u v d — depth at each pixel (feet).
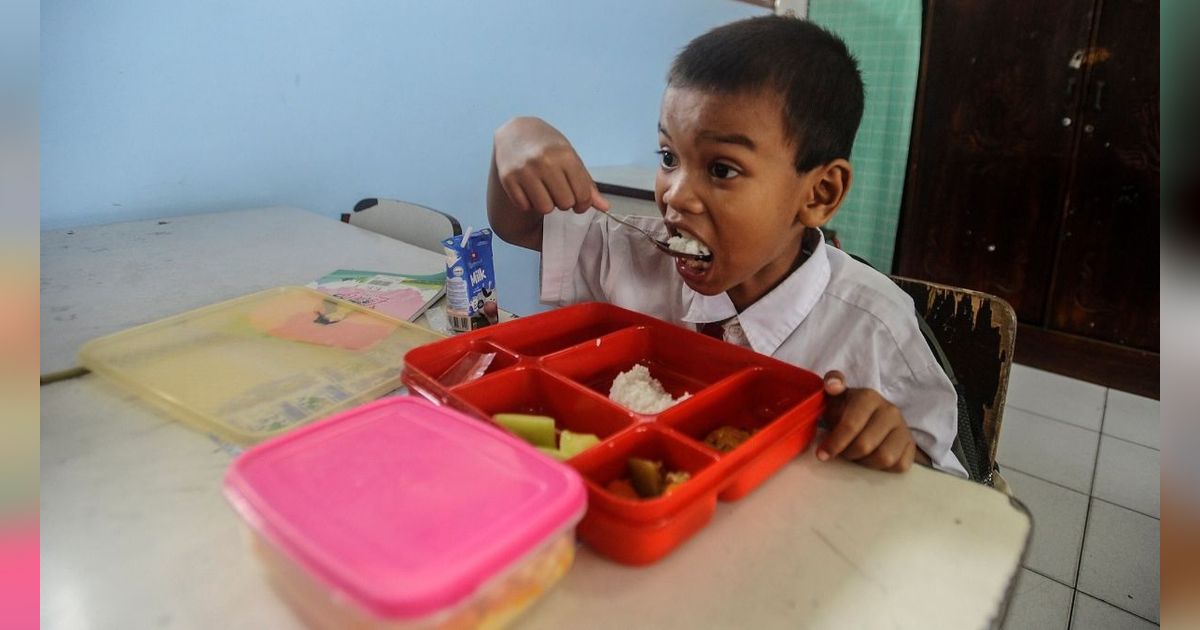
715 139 2.28
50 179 4.05
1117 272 7.23
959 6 7.50
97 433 1.99
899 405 2.61
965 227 8.07
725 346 2.35
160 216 4.53
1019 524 1.63
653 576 1.45
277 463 1.39
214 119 4.59
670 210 2.51
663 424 1.85
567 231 3.18
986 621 1.35
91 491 1.71
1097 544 4.71
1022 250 7.77
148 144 4.35
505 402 2.14
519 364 2.21
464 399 2.01
